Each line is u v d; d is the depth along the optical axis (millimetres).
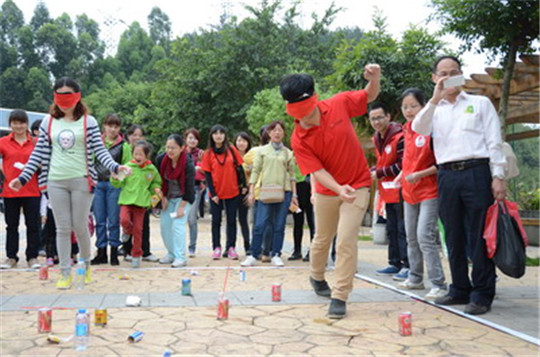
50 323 3047
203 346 2795
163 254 7121
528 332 3111
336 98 3594
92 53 50375
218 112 16906
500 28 7270
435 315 3566
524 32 7402
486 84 10227
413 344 2881
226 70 16750
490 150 3576
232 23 18047
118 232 5973
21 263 6117
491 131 3607
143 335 2980
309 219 6398
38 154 4363
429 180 4137
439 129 3777
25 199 5762
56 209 4355
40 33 44625
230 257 6570
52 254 5867
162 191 6070
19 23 46250
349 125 3562
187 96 17453
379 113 5074
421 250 4281
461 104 3730
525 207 11586
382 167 5199
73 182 4340
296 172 6309
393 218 5418
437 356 2682
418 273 4523
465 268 3850
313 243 4023
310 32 18734
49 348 2732
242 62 16844
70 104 4258
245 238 6812
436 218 4148
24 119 5809
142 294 4191
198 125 17062
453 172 3686
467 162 3621
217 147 6438
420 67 10047
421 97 4281
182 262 5922
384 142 5180
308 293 4289
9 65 43062
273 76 16219
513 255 3475
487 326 3279
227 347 2783
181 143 5934
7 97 40625
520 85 9484
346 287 3498
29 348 2729
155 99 18594
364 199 3574
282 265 5934
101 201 5945
